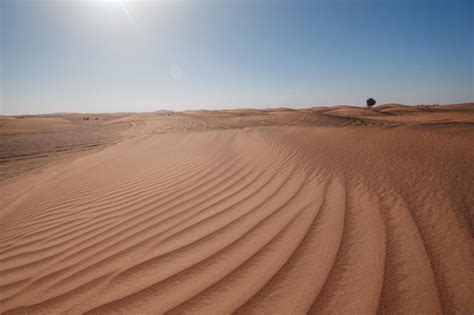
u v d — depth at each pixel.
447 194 2.69
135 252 2.20
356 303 1.48
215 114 46.50
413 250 1.90
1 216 3.44
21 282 1.96
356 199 2.85
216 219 2.70
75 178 5.16
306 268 1.80
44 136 19.12
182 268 1.92
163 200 3.42
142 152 7.62
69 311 1.61
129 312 1.55
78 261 2.16
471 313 1.37
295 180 3.72
